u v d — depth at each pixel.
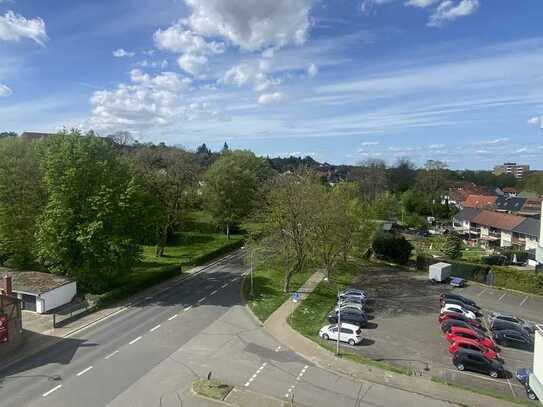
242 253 69.44
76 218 42.06
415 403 24.38
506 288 53.78
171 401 23.59
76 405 23.00
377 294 49.19
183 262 58.47
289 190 47.19
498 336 35.50
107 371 27.03
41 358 28.69
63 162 42.28
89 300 39.50
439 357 31.77
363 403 24.22
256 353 30.52
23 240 47.75
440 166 125.38
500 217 88.44
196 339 32.72
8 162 47.72
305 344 32.47
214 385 25.14
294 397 24.58
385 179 135.12
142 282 45.94
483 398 25.23
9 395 23.89
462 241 85.25
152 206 47.94
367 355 31.61
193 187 73.44
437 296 49.09
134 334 33.41
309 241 47.31
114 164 46.88
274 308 41.00
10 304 31.17
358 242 54.69
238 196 79.25
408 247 64.75
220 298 43.88
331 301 44.72
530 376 18.36
